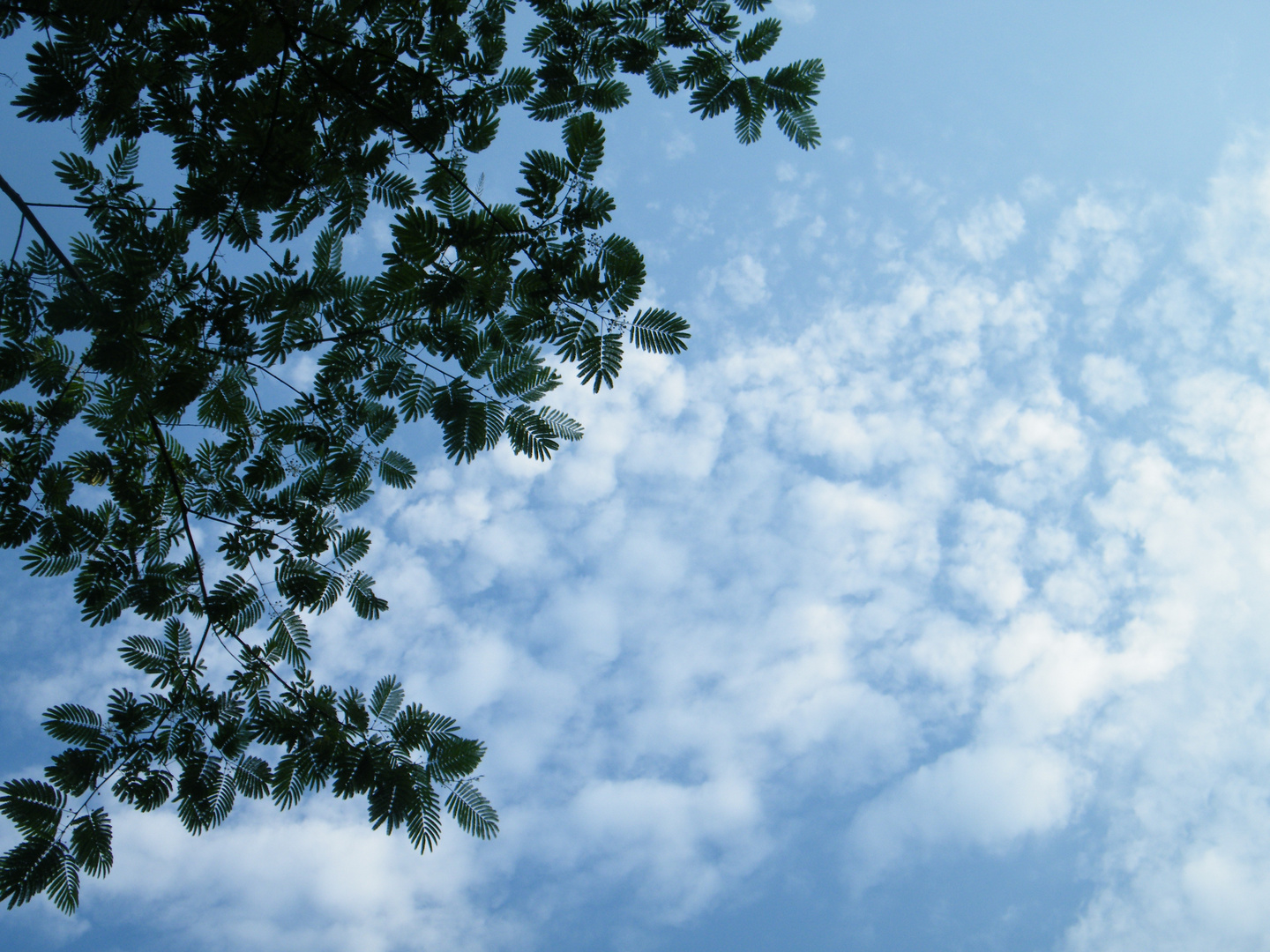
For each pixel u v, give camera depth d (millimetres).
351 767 4398
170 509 5117
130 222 3789
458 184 3689
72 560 4672
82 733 4332
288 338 4043
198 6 3588
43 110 3639
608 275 3744
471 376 4215
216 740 4703
